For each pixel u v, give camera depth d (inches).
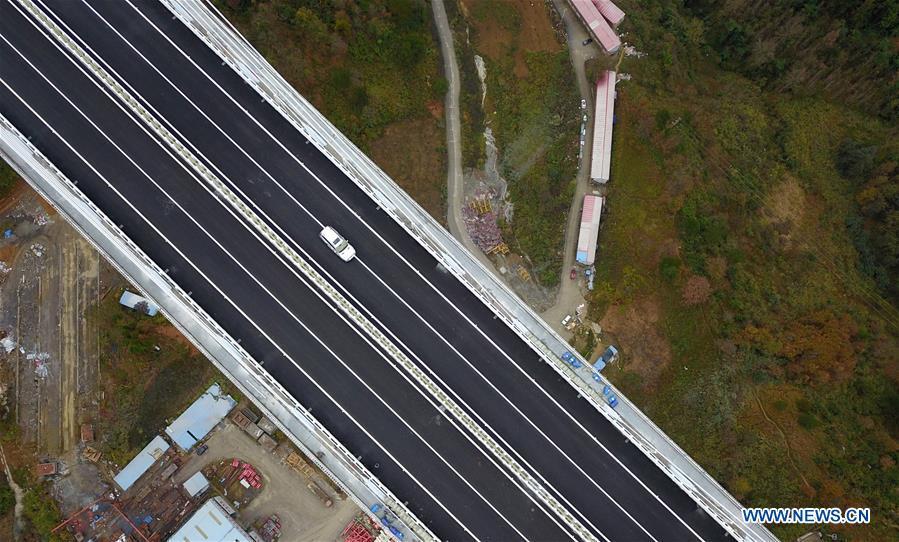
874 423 2303.2
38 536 2161.7
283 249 2160.4
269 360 2139.5
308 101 2332.7
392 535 2060.8
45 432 2235.5
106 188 2192.4
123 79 2237.9
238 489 2234.3
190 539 2098.9
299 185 2215.8
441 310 2175.2
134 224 2180.1
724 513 2068.2
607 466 2118.6
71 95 2226.9
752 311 2333.9
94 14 2258.9
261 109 2241.6
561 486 2108.8
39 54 2240.4
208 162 2210.9
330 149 2218.3
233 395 2263.8
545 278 2417.6
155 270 2119.8
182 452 2239.2
